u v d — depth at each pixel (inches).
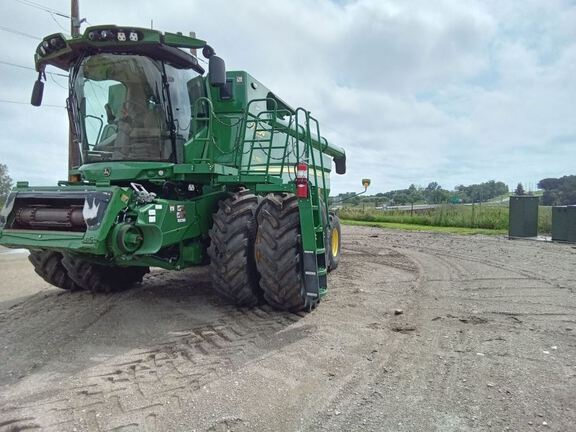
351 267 359.3
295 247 203.3
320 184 369.1
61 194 176.4
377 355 163.8
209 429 114.4
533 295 256.8
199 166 202.5
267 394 133.0
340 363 156.3
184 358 159.9
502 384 138.7
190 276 305.3
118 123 217.0
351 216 1069.8
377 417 120.3
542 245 506.9
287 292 204.1
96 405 126.5
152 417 120.1
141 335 183.8
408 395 132.6
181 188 227.5
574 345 172.6
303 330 191.3
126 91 215.6
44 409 124.2
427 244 525.0
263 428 115.2
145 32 200.7
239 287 208.2
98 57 213.0
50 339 179.0
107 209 167.2
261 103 275.7
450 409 124.0
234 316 210.5
